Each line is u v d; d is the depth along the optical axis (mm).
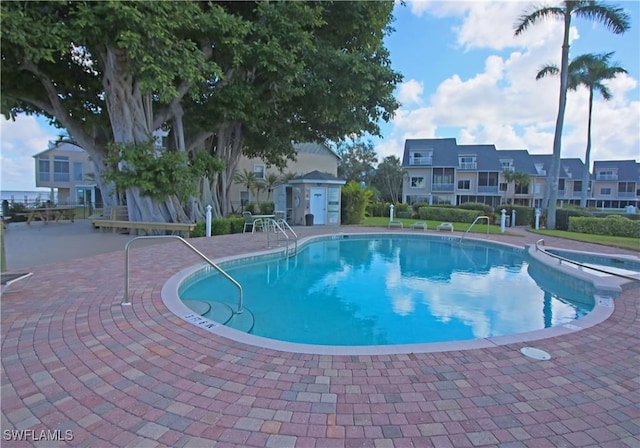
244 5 11820
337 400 2453
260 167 25969
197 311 5109
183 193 11453
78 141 13805
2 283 4441
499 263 10031
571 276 6750
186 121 13586
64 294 4801
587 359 3145
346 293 6719
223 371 2826
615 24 16344
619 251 10633
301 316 5383
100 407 2326
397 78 14016
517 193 41469
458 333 4812
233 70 12266
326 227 17375
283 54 10773
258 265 8812
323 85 12258
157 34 8375
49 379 2658
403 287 7242
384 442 2047
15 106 13133
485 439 2084
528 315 5562
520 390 2617
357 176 45281
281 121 15633
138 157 10664
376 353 3193
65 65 11750
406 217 28328
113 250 8852
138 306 4348
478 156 40688
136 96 11352
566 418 2297
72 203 28703
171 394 2492
